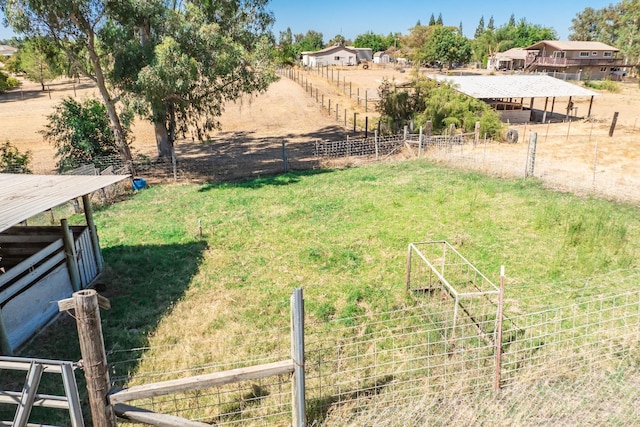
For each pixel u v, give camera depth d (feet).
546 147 83.97
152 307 30.68
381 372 22.75
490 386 21.36
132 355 25.00
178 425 16.39
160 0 66.13
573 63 225.56
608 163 70.03
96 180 34.27
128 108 64.75
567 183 56.80
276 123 132.46
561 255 36.29
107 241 43.11
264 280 34.50
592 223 40.63
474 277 32.35
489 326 26.35
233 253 39.88
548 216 43.34
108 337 26.76
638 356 23.06
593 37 364.99
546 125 112.98
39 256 28.30
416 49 323.37
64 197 28.60
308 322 28.22
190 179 73.00
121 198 61.98
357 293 31.37
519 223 44.01
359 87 186.09
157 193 63.93
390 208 50.34
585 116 127.44
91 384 14.88
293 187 63.16
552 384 21.30
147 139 112.68
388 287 32.55
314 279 34.45
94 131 74.23
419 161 75.92
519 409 19.86
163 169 80.48
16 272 26.16
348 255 38.24
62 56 73.56
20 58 229.04
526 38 355.36
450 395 20.86
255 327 27.91
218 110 77.00
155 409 20.66
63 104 75.41
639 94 181.98
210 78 69.10
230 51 68.13
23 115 139.23
